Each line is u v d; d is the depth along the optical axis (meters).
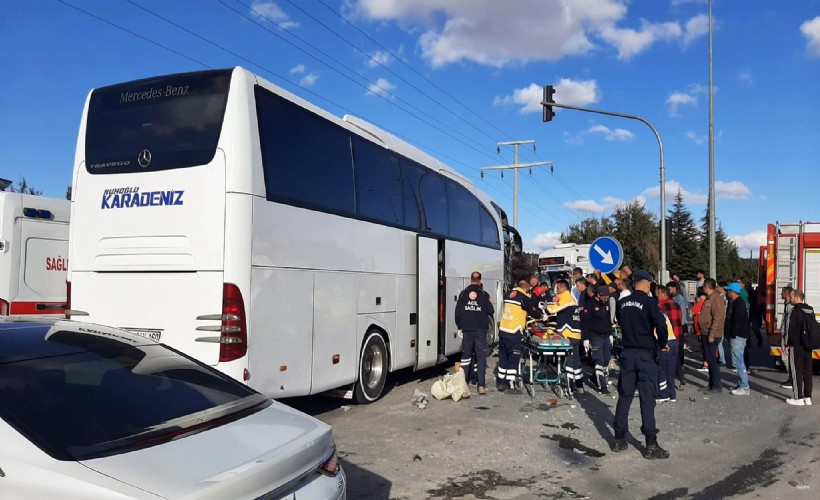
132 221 6.85
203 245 6.52
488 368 13.52
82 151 7.25
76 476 2.56
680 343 11.52
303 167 7.64
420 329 10.78
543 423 8.20
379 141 9.84
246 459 2.94
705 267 47.66
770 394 10.89
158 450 2.88
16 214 9.80
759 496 5.68
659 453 6.80
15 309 9.71
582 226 52.41
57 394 3.14
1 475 2.57
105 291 6.96
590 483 5.96
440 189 12.05
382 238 9.59
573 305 10.46
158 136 6.90
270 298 6.89
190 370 3.95
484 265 14.51
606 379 10.67
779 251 13.59
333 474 3.42
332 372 8.10
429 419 8.34
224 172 6.53
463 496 5.52
